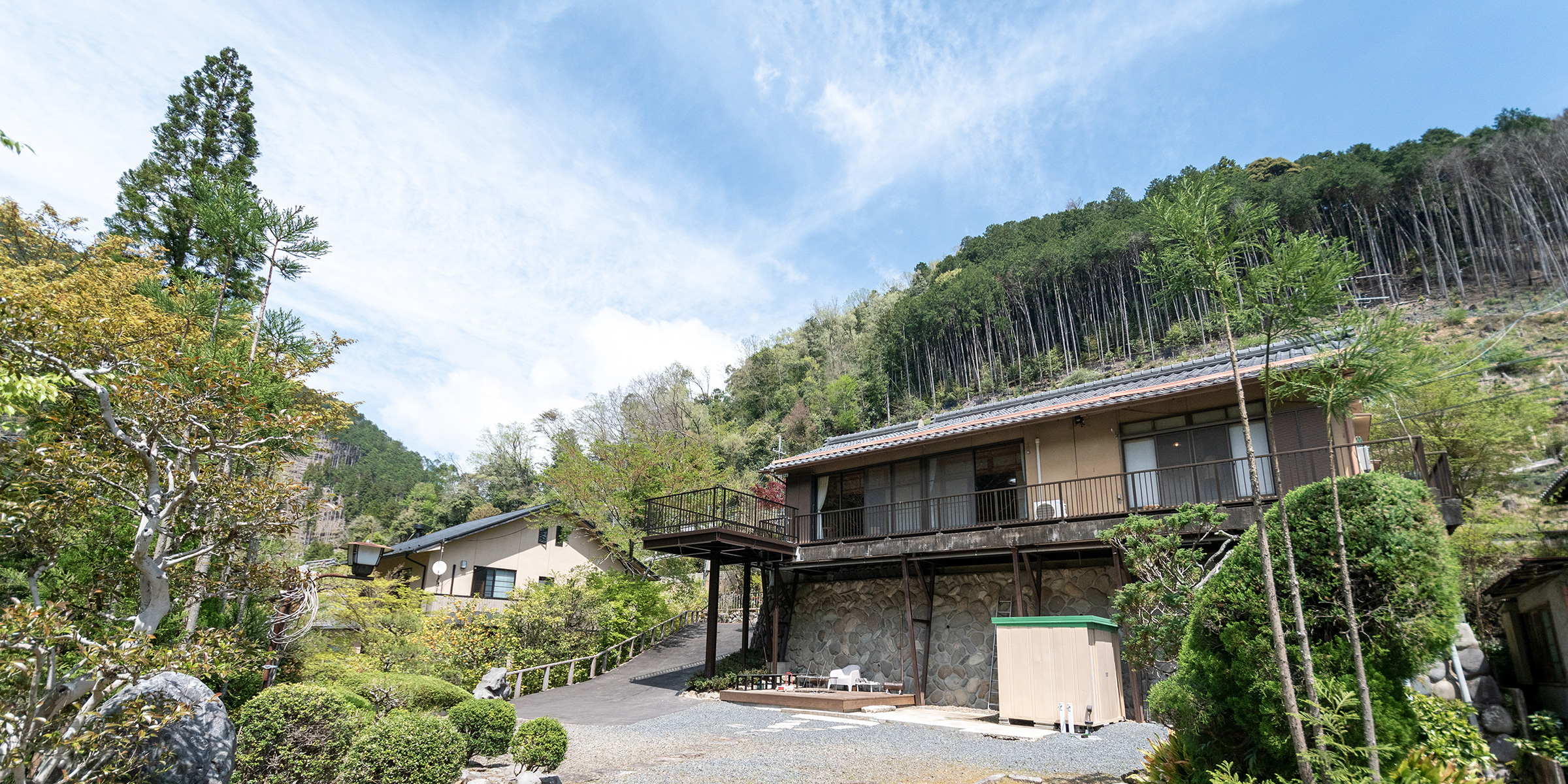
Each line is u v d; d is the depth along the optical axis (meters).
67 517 6.40
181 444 6.39
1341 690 3.78
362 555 11.64
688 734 9.23
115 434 5.81
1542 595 9.06
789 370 54.72
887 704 11.84
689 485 22.47
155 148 14.71
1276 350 10.35
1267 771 4.17
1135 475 11.42
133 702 4.54
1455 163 40.34
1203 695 4.54
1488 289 37.34
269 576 7.84
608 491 22.25
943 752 7.72
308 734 5.45
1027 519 11.65
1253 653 4.09
